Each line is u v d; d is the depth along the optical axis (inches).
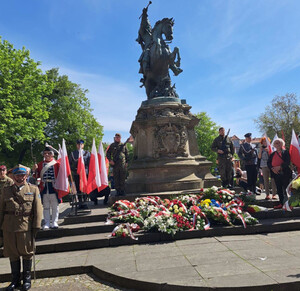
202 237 229.0
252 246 196.9
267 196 315.6
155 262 173.0
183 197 271.6
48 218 247.6
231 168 343.6
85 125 1138.7
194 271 152.9
